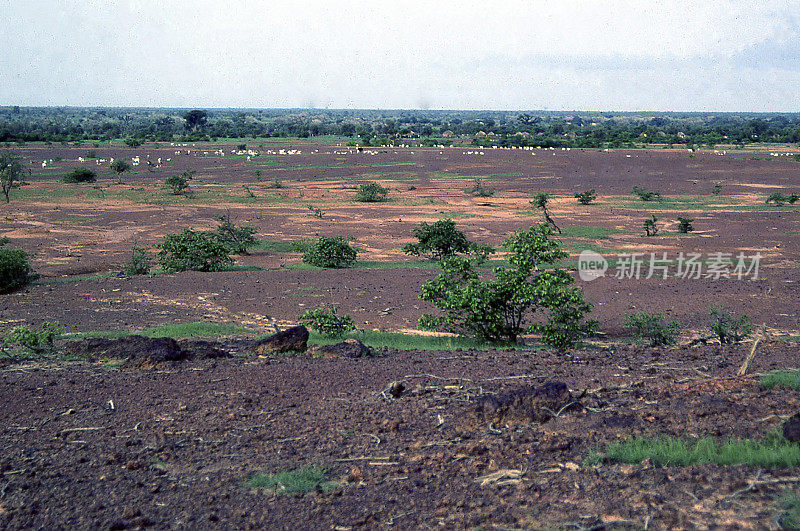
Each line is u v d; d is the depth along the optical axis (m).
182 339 14.45
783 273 28.70
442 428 7.62
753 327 18.28
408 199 64.00
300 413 8.52
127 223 48.03
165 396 9.45
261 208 57.22
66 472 6.85
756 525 4.66
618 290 24.73
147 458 7.18
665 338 15.55
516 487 5.80
